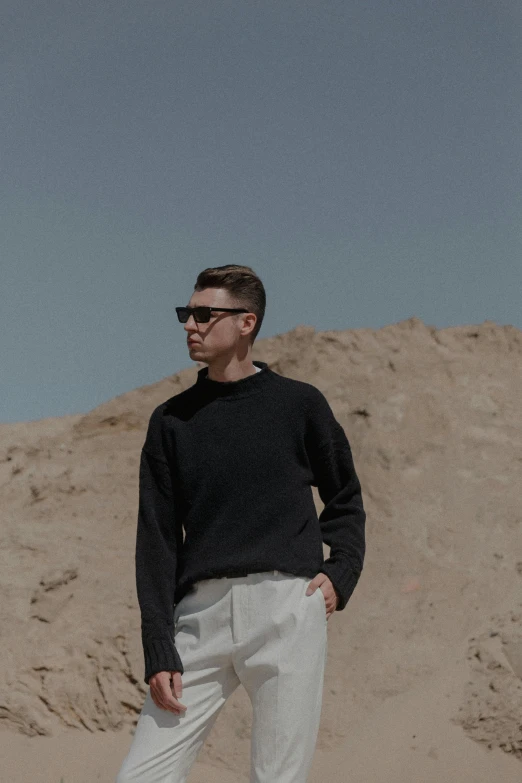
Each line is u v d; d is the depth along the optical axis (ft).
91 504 21.97
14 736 17.20
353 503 10.21
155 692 9.41
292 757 9.27
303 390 10.00
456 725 17.03
